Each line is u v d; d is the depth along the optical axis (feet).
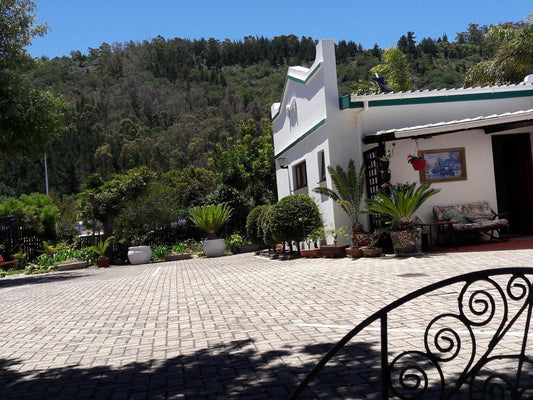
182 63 432.25
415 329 16.21
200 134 285.84
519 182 43.88
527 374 11.71
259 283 30.60
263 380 13.05
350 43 345.51
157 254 71.15
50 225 80.53
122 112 334.03
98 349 17.88
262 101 330.13
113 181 74.28
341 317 18.90
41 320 24.85
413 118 41.75
